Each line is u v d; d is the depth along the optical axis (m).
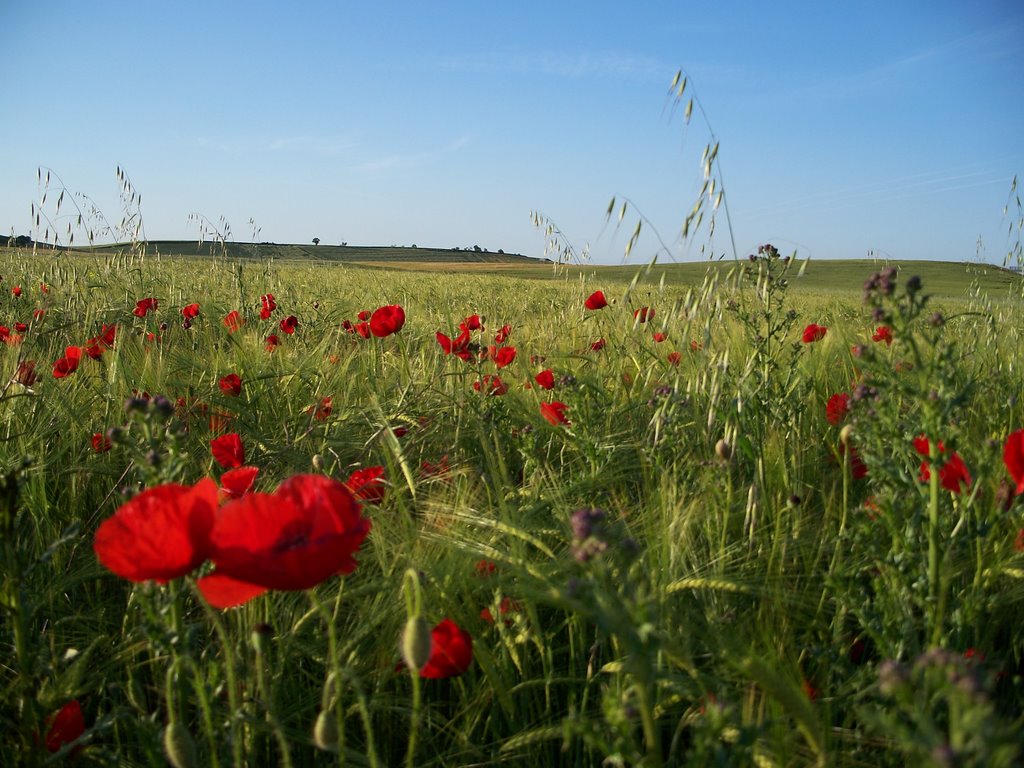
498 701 1.83
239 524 1.19
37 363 4.07
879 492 2.13
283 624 1.99
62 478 2.92
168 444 1.58
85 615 2.15
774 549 2.00
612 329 5.29
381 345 4.91
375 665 1.82
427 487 2.59
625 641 1.03
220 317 6.38
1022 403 2.99
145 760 1.77
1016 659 1.86
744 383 2.94
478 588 1.98
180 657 1.36
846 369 4.01
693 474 2.57
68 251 7.36
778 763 1.28
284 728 1.69
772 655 1.54
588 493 2.61
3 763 1.60
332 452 3.04
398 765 1.80
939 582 1.69
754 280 3.12
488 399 3.51
